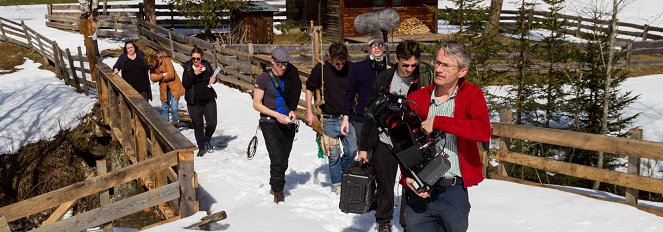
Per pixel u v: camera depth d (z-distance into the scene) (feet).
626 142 20.71
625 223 19.29
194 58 32.04
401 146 13.62
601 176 21.71
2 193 44.86
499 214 20.59
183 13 82.74
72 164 45.70
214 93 33.14
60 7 95.86
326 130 23.04
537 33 85.20
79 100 53.42
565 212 20.39
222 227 21.07
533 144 41.04
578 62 49.39
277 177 23.21
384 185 17.39
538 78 50.03
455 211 13.76
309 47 64.03
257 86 22.39
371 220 21.07
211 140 36.76
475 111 13.01
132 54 39.81
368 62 20.59
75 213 39.47
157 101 51.42
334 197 23.95
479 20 52.65
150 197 21.59
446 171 13.17
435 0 89.04
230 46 62.80
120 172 21.08
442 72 12.94
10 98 56.44
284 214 21.98
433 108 13.62
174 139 22.68
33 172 45.21
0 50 73.61
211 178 28.35
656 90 62.39
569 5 104.99
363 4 87.66
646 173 43.27
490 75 52.95
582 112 47.09
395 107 13.50
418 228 14.33
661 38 83.20
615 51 48.03
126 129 34.63
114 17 84.84
